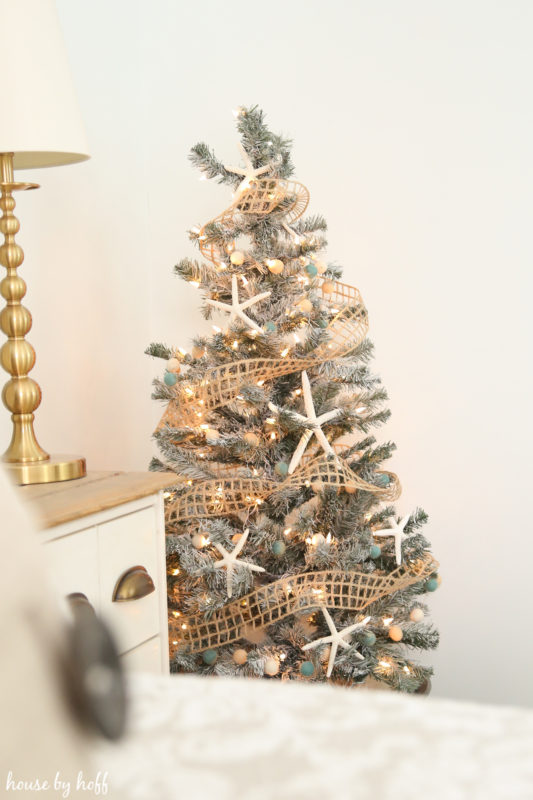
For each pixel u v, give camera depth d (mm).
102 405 2312
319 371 2049
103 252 2326
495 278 2246
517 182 2219
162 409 2553
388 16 2293
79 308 2232
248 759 179
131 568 1557
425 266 2295
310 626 2104
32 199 2076
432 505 2320
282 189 2023
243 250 2143
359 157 2332
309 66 2357
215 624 1975
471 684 2305
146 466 2498
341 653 1970
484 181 2242
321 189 2369
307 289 2053
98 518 1486
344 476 1933
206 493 1943
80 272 2236
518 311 2232
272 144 2051
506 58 2213
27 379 1665
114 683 155
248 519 2088
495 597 2281
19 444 1654
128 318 2430
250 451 1964
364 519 2041
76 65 2240
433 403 2307
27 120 1555
